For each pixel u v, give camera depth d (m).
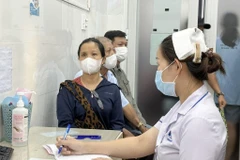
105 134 1.56
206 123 1.01
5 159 1.12
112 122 1.92
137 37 3.30
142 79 3.33
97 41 1.94
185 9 3.15
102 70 2.24
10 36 1.46
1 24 1.38
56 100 1.98
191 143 1.01
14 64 1.50
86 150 1.28
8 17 1.43
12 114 1.30
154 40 3.26
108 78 2.29
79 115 1.82
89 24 2.74
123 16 3.21
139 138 1.40
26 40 1.62
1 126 1.38
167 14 3.20
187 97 1.15
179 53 1.09
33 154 1.22
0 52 1.37
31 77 1.69
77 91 1.83
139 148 1.37
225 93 3.04
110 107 1.88
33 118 1.73
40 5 1.77
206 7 3.03
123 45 2.55
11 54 1.47
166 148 1.16
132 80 3.31
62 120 1.77
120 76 2.54
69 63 2.31
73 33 2.36
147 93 3.34
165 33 3.22
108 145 1.34
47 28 1.88
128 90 2.58
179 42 1.11
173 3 3.17
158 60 1.19
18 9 1.52
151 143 1.39
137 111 2.59
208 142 0.99
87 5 2.66
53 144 1.33
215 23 3.02
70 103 1.81
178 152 1.12
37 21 1.74
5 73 1.41
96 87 1.90
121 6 3.19
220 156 1.04
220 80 3.02
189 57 1.09
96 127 1.82
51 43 1.95
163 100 3.30
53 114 2.04
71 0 2.26
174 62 1.13
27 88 1.64
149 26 3.26
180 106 1.17
